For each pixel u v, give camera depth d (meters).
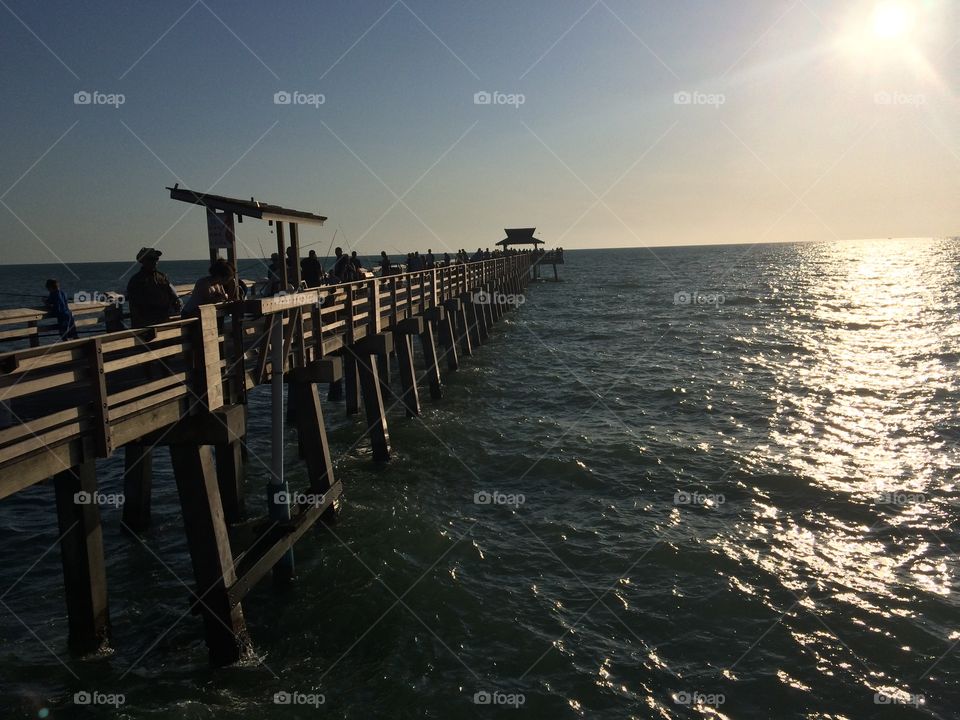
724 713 6.36
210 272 8.46
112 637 7.57
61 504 6.80
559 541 9.94
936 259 125.44
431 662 7.08
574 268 121.50
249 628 7.72
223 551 7.00
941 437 14.66
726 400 18.73
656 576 8.89
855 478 12.27
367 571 8.94
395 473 12.80
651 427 16.12
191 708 6.23
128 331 5.90
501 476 12.77
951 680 6.75
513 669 6.99
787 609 8.05
